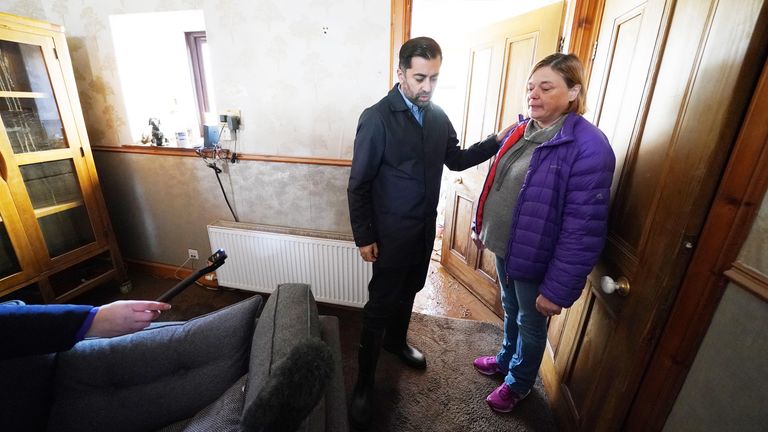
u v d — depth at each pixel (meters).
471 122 2.17
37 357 0.86
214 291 2.21
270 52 1.67
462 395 1.44
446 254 2.54
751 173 0.59
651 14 0.90
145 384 0.94
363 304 1.87
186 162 2.00
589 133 0.90
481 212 1.28
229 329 0.99
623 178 0.99
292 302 1.00
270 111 1.77
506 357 1.47
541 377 1.53
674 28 0.80
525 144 1.09
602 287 0.94
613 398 0.90
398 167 1.12
